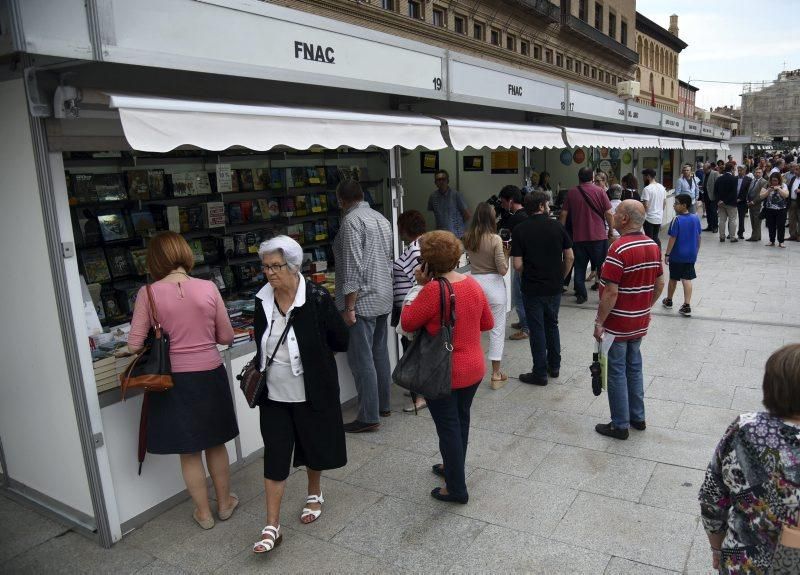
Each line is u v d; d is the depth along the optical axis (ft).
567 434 15.37
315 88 17.12
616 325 14.44
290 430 11.19
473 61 20.13
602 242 28.25
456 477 12.06
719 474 6.25
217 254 19.24
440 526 11.62
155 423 11.15
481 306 11.65
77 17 9.10
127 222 16.56
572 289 32.68
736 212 47.88
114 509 11.51
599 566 10.22
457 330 11.35
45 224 10.31
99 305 15.44
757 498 5.80
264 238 20.53
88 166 16.07
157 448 11.14
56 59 9.55
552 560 10.44
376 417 15.90
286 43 12.87
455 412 11.80
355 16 53.36
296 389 10.94
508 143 21.93
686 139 62.23
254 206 20.51
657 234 38.22
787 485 5.60
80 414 10.91
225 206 19.60
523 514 11.89
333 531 11.62
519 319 23.94
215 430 11.47
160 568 10.75
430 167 33.81
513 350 22.53
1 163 10.86
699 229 25.90
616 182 46.09
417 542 11.15
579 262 28.84
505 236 23.30
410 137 16.58
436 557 10.68
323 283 19.03
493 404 17.49
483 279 18.13
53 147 10.23
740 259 39.40
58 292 10.49
